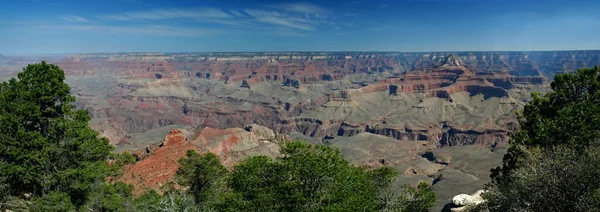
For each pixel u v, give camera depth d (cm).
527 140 3441
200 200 4403
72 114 3362
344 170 2809
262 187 2747
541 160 2445
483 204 2795
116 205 3547
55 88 3278
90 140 3375
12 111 3112
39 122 3234
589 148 2319
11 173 2966
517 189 2248
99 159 3541
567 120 3167
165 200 3406
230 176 3180
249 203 2648
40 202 3038
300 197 2542
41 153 3059
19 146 3038
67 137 3234
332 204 2566
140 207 3981
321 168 2603
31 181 3194
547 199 2119
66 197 3125
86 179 3253
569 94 3647
